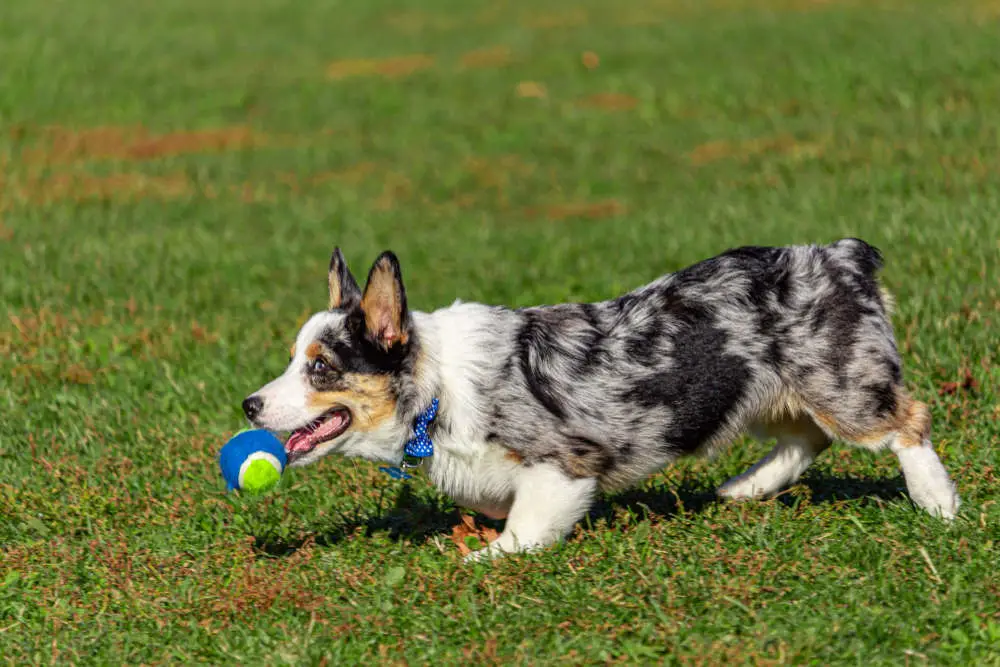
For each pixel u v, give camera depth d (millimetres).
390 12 45969
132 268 16828
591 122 27641
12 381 12562
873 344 8352
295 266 17391
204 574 8125
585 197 22406
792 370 8367
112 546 8633
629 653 6574
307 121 29719
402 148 26906
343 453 8180
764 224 16938
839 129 23234
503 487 8195
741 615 6910
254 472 7836
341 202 22609
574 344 8211
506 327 8211
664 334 8281
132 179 24188
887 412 8383
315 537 8898
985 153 19516
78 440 10891
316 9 46844
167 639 7215
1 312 14688
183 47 38656
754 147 23297
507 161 25453
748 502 8883
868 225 15711
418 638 6922
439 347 8031
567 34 38438
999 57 26188
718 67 30484
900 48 28500
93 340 13477
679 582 7328
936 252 14023
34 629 7445
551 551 8008
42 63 34625
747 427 8719
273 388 7961
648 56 33312
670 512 8992
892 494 9070
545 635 6828
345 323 7988
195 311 15016
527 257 17516
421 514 9180
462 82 32906
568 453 8047
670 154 24312
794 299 8359
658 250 16625
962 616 6773
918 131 21812
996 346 11320
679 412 8281
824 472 9656
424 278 16625
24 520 9281
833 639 6609
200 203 22328
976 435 9914
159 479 10039
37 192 22766
